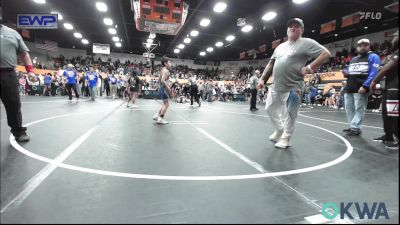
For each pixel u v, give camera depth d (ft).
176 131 18.08
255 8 58.03
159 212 6.39
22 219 5.84
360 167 10.43
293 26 13.08
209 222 5.99
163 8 46.96
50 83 67.05
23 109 28.37
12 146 12.11
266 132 18.58
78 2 62.39
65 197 7.00
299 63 13.15
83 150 11.91
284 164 10.68
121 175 8.84
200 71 140.87
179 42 106.42
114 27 82.23
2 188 7.44
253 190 7.89
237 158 11.43
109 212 6.30
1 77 12.09
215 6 51.83
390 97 13.21
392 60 12.53
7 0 61.16
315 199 7.39
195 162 10.66
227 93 86.22
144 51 133.08
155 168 9.73
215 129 19.45
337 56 85.15
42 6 65.51
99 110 30.66
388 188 8.26
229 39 84.94
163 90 21.36
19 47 12.89
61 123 19.60
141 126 19.79
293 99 13.32
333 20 61.82
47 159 10.29
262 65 129.80
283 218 6.28
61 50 125.08
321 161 11.24
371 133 19.13
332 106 59.57
